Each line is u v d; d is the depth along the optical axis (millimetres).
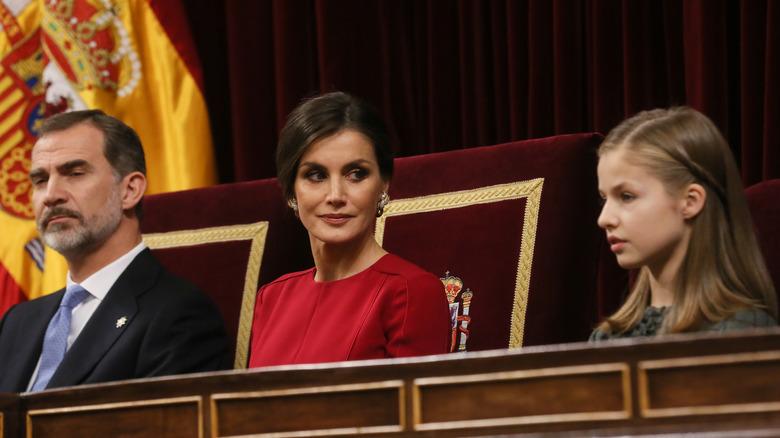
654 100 10648
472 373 4492
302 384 4809
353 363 4719
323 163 7055
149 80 12914
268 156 12953
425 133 12328
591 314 7652
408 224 8344
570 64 10898
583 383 4293
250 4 13062
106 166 9117
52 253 12625
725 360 4047
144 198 10188
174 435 5090
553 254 7641
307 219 7160
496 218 7938
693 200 5973
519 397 4402
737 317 5711
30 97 13359
